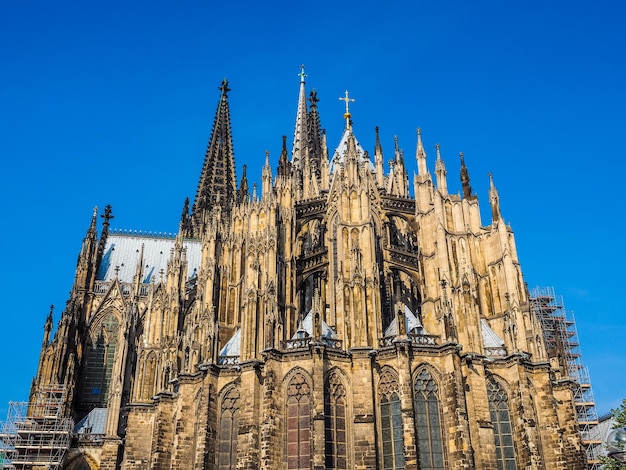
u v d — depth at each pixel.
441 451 75.00
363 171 92.75
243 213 99.50
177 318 102.62
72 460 108.56
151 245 146.62
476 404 79.69
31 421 110.38
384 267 97.94
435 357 78.88
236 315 93.44
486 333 90.12
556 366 93.31
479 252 97.94
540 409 84.12
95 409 117.88
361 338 81.62
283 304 92.56
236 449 78.94
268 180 98.06
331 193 100.75
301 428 75.69
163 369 94.00
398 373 76.94
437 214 93.94
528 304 91.12
